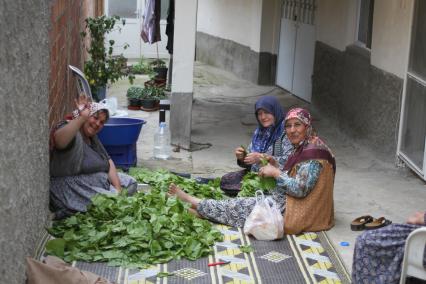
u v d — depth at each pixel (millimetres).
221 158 8930
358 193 7652
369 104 9539
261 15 14352
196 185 7223
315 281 5203
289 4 13711
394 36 8812
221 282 5125
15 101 4434
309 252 5762
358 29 10469
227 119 11367
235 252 5699
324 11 11734
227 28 16359
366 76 9711
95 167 6441
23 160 4711
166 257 5484
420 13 8117
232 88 14367
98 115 6488
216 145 9602
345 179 8188
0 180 4031
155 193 6473
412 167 8195
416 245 4148
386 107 9000
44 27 5594
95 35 10711
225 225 6309
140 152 9047
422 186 7996
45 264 4758
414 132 8219
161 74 14242
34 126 5164
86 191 6309
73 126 6051
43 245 5496
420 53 8070
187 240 5609
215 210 6309
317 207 6191
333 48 11273
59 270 4719
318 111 12047
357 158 9211
